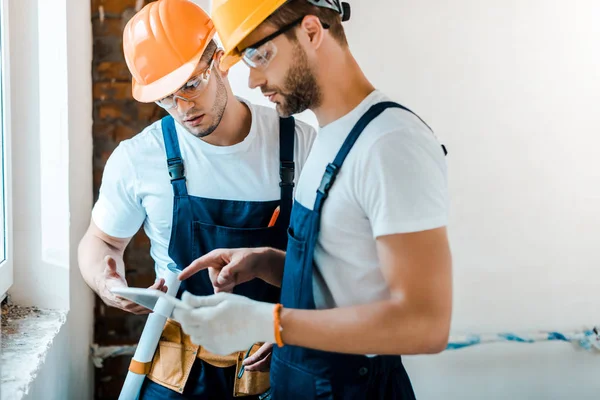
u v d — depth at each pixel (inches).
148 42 65.4
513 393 101.9
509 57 95.4
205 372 70.5
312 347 47.6
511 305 100.7
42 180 80.7
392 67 93.9
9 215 77.8
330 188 49.5
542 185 99.0
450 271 45.7
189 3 67.8
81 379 93.0
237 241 71.2
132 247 101.7
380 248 45.9
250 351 70.5
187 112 64.8
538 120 97.5
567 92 97.3
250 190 71.4
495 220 99.0
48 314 81.0
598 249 101.0
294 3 46.5
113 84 98.3
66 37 79.4
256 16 46.7
